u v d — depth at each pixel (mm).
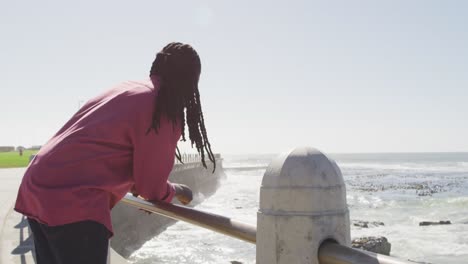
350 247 1342
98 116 1827
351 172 109625
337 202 1439
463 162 182500
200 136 2027
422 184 68875
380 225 30734
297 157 1451
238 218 1794
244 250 21828
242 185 73125
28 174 1791
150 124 1825
